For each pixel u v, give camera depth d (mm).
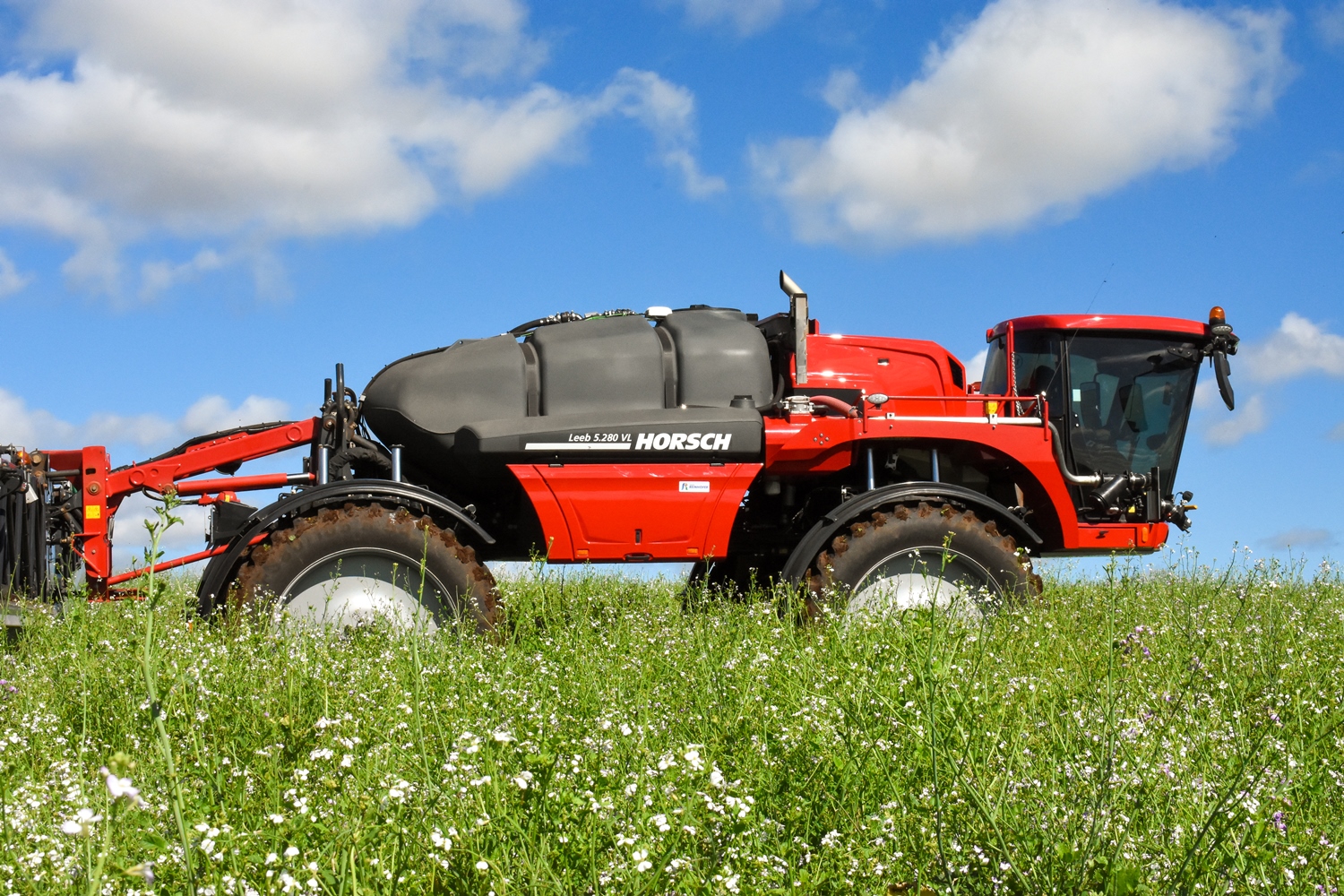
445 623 6941
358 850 2180
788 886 2301
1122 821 2691
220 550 7777
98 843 2295
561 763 2732
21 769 3418
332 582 7086
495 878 2223
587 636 5734
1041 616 6383
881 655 3941
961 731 3219
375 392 8023
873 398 8078
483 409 7891
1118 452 9000
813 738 3105
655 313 8648
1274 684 4547
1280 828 2658
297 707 3754
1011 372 9172
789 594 6988
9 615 6359
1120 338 9055
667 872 2213
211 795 2686
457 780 2648
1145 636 5121
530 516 7832
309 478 8008
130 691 4109
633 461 7734
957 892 2434
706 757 3281
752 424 7852
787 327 8609
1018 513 8539
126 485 7723
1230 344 8906
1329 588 7930
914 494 7953
